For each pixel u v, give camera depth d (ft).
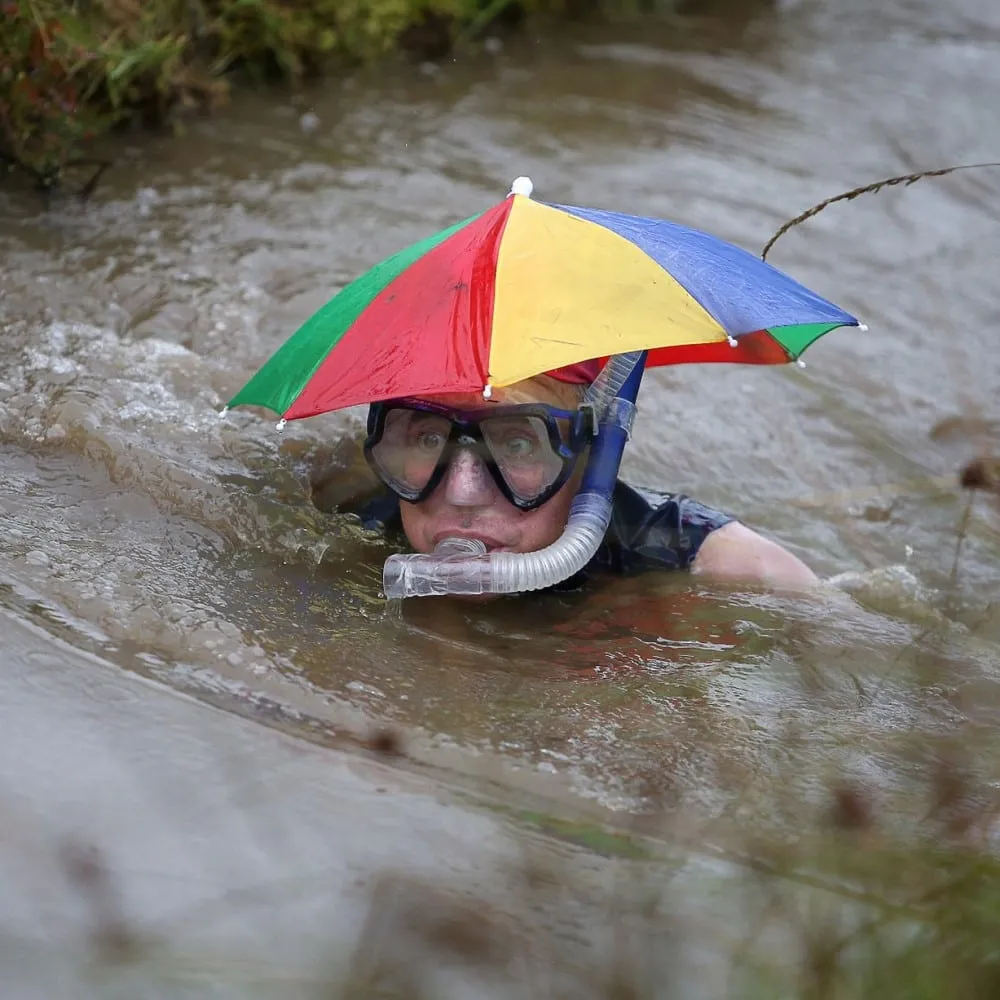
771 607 14.01
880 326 22.31
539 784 9.95
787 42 34.32
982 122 30.14
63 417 15.79
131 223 22.07
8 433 15.42
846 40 34.83
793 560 15.07
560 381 13.48
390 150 26.03
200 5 27.02
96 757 9.94
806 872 9.02
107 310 19.25
